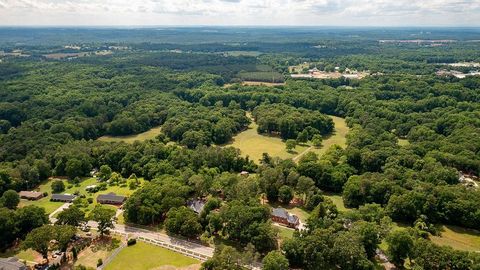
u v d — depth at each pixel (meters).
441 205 186.62
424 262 143.00
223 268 139.38
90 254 159.00
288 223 182.00
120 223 184.12
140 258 156.38
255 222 161.50
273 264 138.38
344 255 143.62
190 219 169.12
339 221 167.88
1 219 163.62
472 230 181.38
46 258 154.00
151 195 188.00
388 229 164.12
